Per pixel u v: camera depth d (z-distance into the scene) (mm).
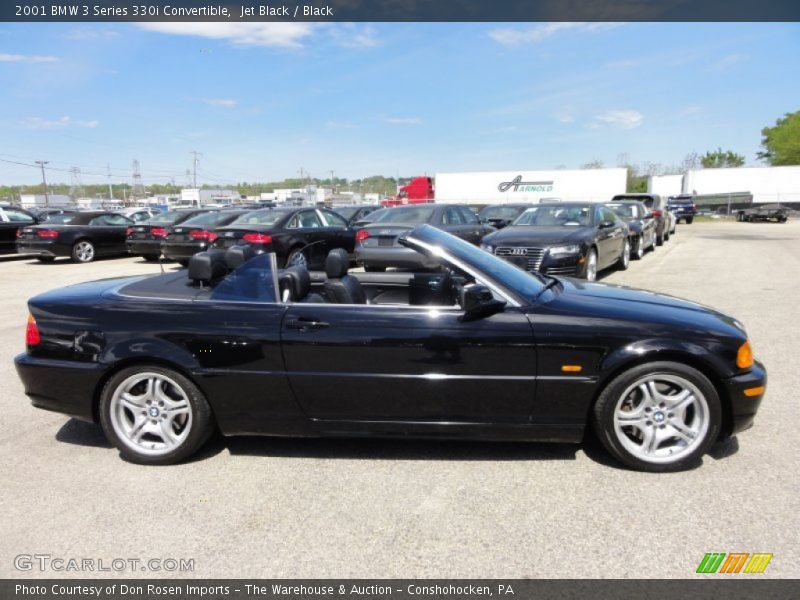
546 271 8250
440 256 3396
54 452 3496
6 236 15062
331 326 3152
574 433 3145
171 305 3332
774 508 2729
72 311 3357
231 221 12578
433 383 3119
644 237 14031
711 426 3049
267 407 3250
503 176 39938
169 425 3303
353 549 2479
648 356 3021
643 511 2727
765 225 30422
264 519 2725
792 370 4844
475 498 2877
